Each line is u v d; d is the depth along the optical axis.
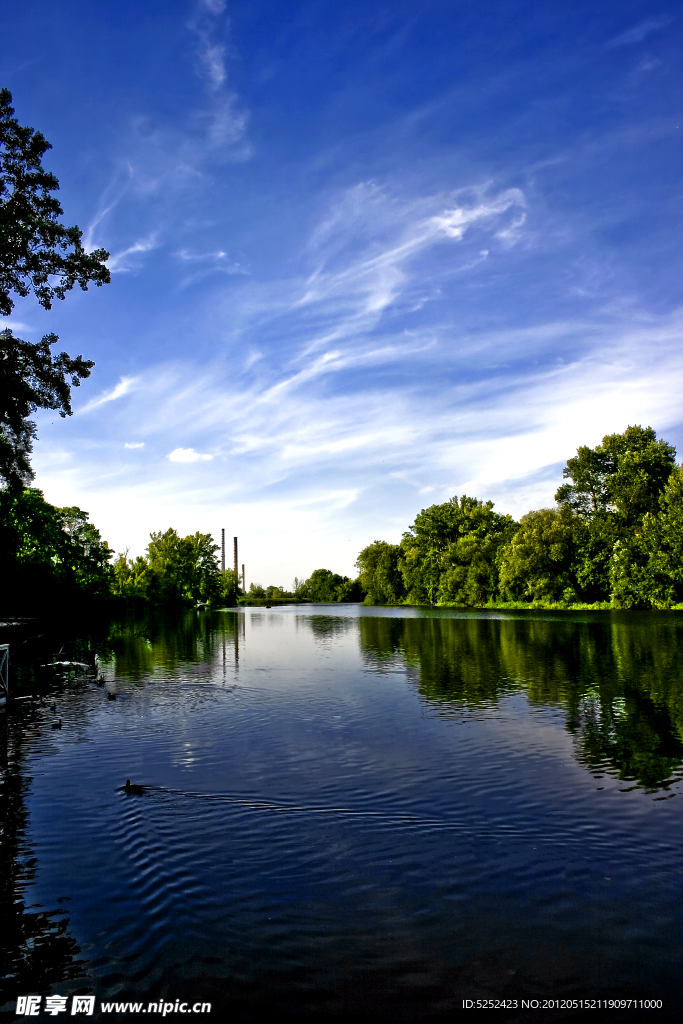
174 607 111.38
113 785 12.51
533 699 20.67
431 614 79.38
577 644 36.56
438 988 6.46
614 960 6.91
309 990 6.44
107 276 23.38
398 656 33.62
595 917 7.75
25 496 54.84
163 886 8.48
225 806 11.34
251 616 86.88
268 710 19.62
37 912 7.86
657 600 65.44
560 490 81.62
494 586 93.19
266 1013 6.10
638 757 14.11
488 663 29.62
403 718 18.20
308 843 9.81
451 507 112.12
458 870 8.93
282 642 43.47
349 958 6.96
